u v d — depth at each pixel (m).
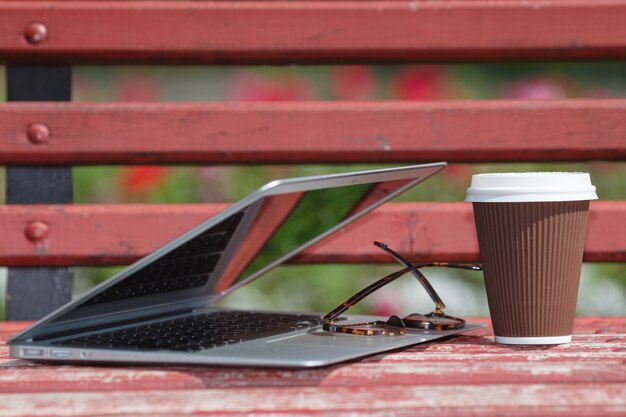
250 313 2.80
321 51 3.71
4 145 3.65
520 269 2.30
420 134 3.67
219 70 7.51
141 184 5.86
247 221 2.36
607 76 7.63
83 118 3.66
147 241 3.66
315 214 2.45
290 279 5.64
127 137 3.66
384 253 3.70
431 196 5.91
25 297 3.73
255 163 3.74
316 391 1.83
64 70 3.76
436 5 3.69
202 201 5.84
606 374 1.99
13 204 3.72
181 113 3.66
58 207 3.66
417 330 2.48
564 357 2.18
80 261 3.68
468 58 3.76
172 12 3.68
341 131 3.67
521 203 2.25
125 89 7.40
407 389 1.84
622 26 3.69
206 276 2.69
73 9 3.67
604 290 5.78
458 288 5.72
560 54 3.73
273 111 3.67
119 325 2.45
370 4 3.70
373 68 6.75
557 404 1.74
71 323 2.27
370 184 2.36
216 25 3.68
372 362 2.12
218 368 2.05
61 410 1.72
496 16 3.69
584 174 2.29
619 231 3.64
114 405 1.74
